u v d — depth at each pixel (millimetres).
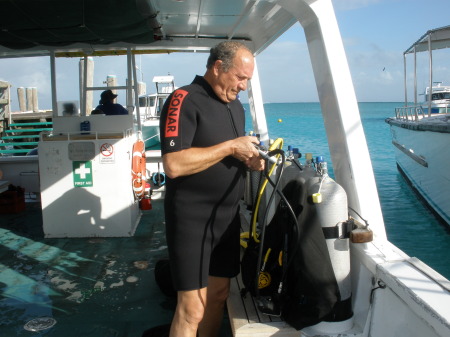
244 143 1924
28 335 2854
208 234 2064
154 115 15219
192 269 2035
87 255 4344
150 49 6008
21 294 3465
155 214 5797
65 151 4766
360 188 2496
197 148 1901
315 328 2285
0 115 12484
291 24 3836
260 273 2383
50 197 4836
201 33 5223
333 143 2725
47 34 4418
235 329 2252
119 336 2840
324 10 2475
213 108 1992
